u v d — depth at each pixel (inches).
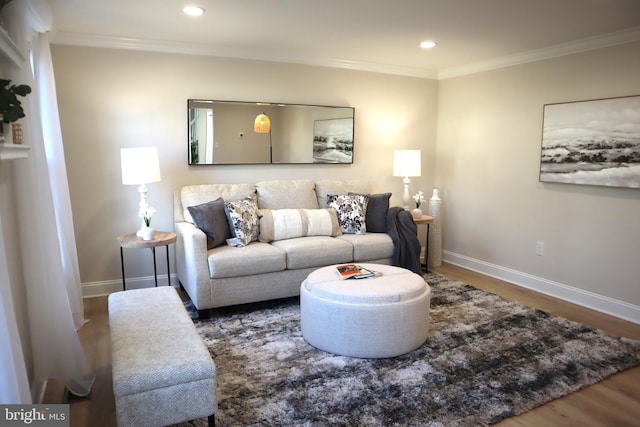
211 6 115.0
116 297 102.9
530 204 168.6
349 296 109.7
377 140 198.8
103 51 148.3
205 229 140.6
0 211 70.0
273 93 174.9
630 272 138.5
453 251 206.8
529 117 166.6
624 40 135.3
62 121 145.9
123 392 68.8
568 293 156.8
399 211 173.2
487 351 114.0
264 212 157.0
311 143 184.2
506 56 171.6
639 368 106.6
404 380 99.5
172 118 159.8
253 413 86.9
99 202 153.5
